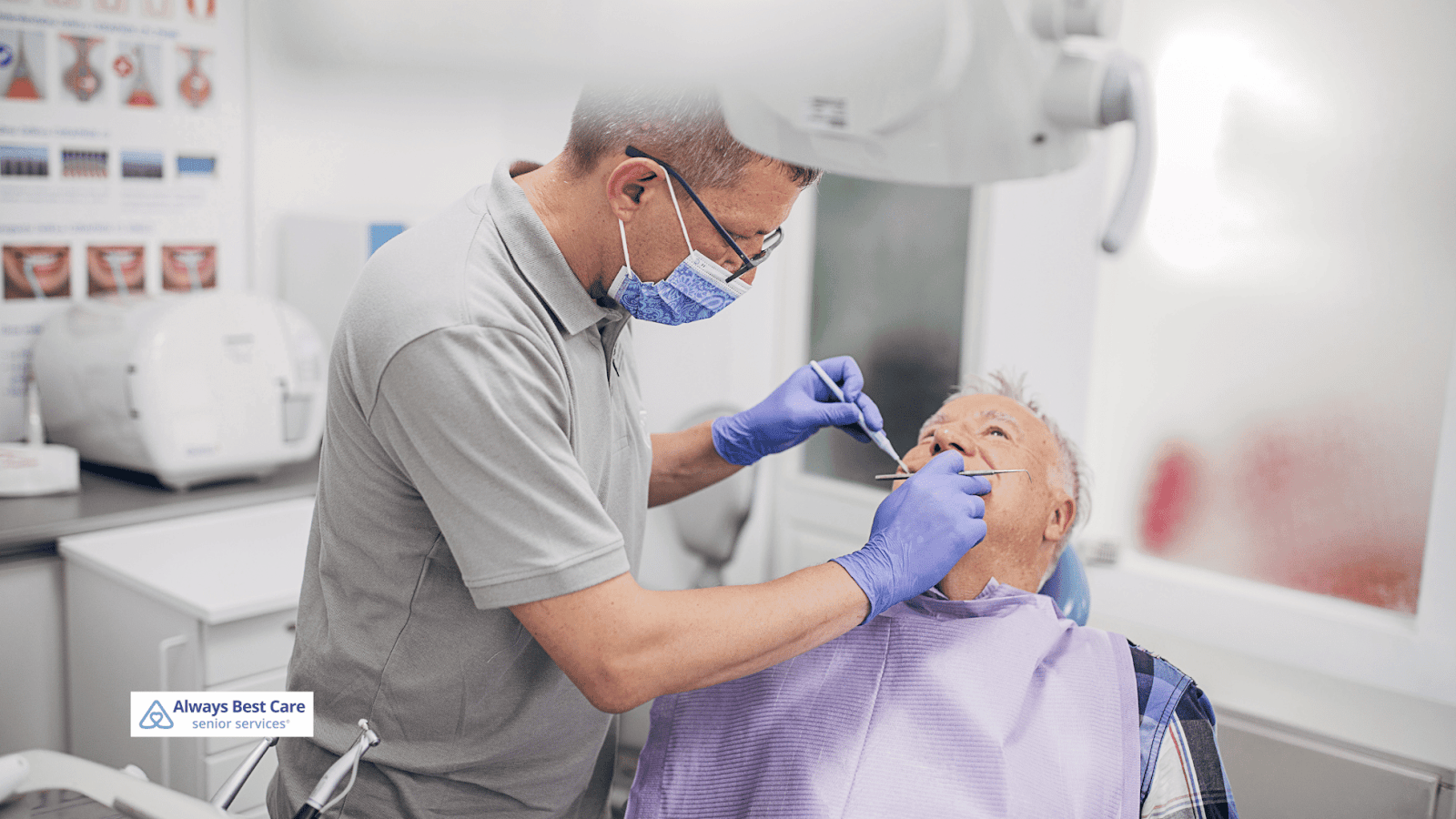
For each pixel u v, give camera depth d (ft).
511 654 2.90
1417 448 5.27
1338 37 5.32
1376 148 5.26
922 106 1.68
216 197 6.92
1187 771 2.93
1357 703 4.74
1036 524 3.49
